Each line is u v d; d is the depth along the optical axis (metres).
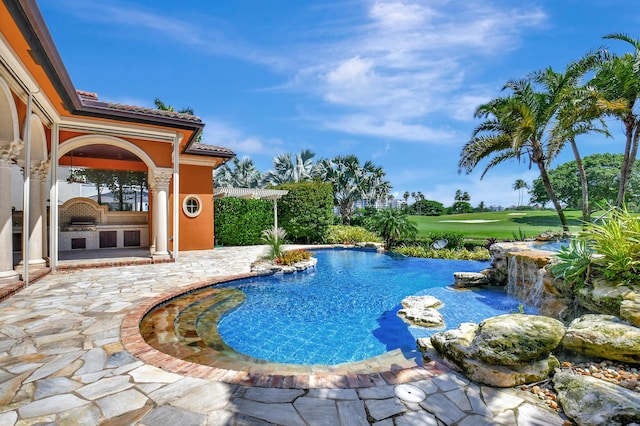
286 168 33.28
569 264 5.21
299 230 19.70
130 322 4.82
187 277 8.50
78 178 19.69
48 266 9.09
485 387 3.00
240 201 17.62
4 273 6.80
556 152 14.60
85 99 8.67
